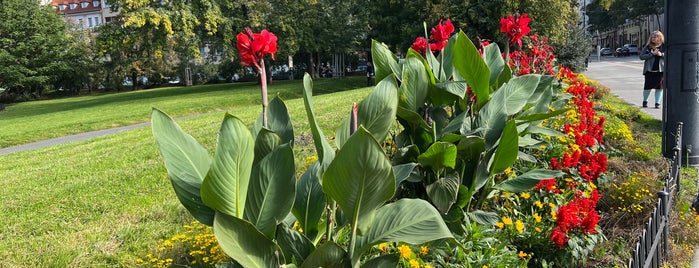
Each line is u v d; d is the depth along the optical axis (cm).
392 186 216
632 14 5959
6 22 4022
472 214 369
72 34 4703
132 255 416
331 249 228
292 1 3095
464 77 387
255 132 279
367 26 3331
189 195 231
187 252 399
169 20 2536
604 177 506
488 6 2303
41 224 504
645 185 475
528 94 409
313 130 251
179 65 4928
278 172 232
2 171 891
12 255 425
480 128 364
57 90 4841
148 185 623
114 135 1314
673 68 655
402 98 380
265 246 212
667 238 396
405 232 235
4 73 4003
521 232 374
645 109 1177
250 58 250
